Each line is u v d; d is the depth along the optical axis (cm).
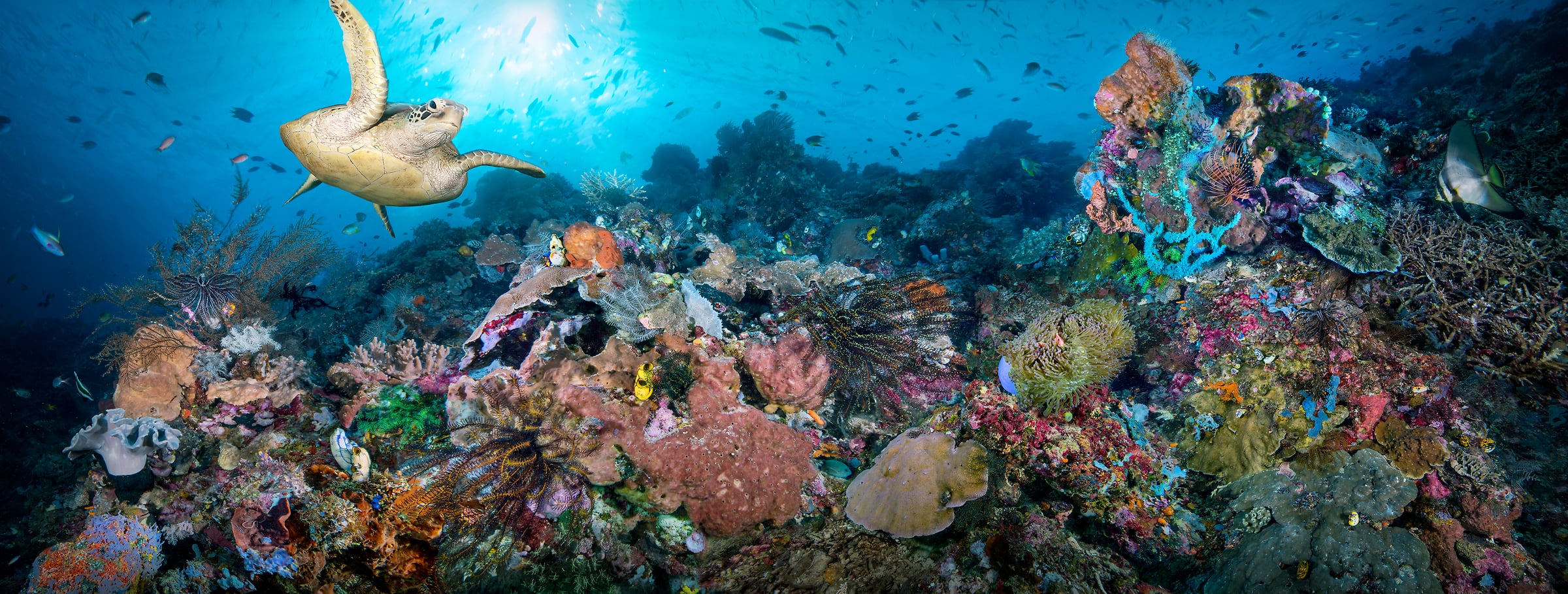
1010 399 451
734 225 1305
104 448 434
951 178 1570
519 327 573
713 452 388
